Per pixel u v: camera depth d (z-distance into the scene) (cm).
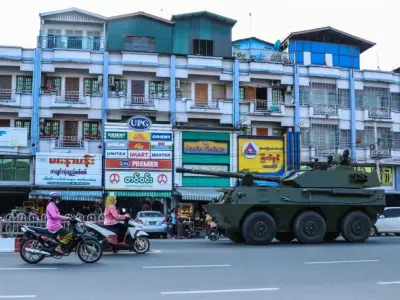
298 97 3500
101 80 3225
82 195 2972
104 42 3391
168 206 3188
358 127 3591
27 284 892
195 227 3177
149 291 826
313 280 944
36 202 3055
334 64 3728
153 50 3450
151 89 3341
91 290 834
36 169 3000
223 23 3562
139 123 3133
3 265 1172
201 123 3384
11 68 3158
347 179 1902
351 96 3594
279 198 1802
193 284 895
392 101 3703
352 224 1872
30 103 3133
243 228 1773
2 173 3042
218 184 3225
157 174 3125
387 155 3556
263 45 3894
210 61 3378
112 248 1437
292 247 1627
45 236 1207
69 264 1187
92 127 3244
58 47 3294
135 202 3203
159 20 3472
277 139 3341
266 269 1089
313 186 1859
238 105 3394
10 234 1714
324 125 3528
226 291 827
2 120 3152
